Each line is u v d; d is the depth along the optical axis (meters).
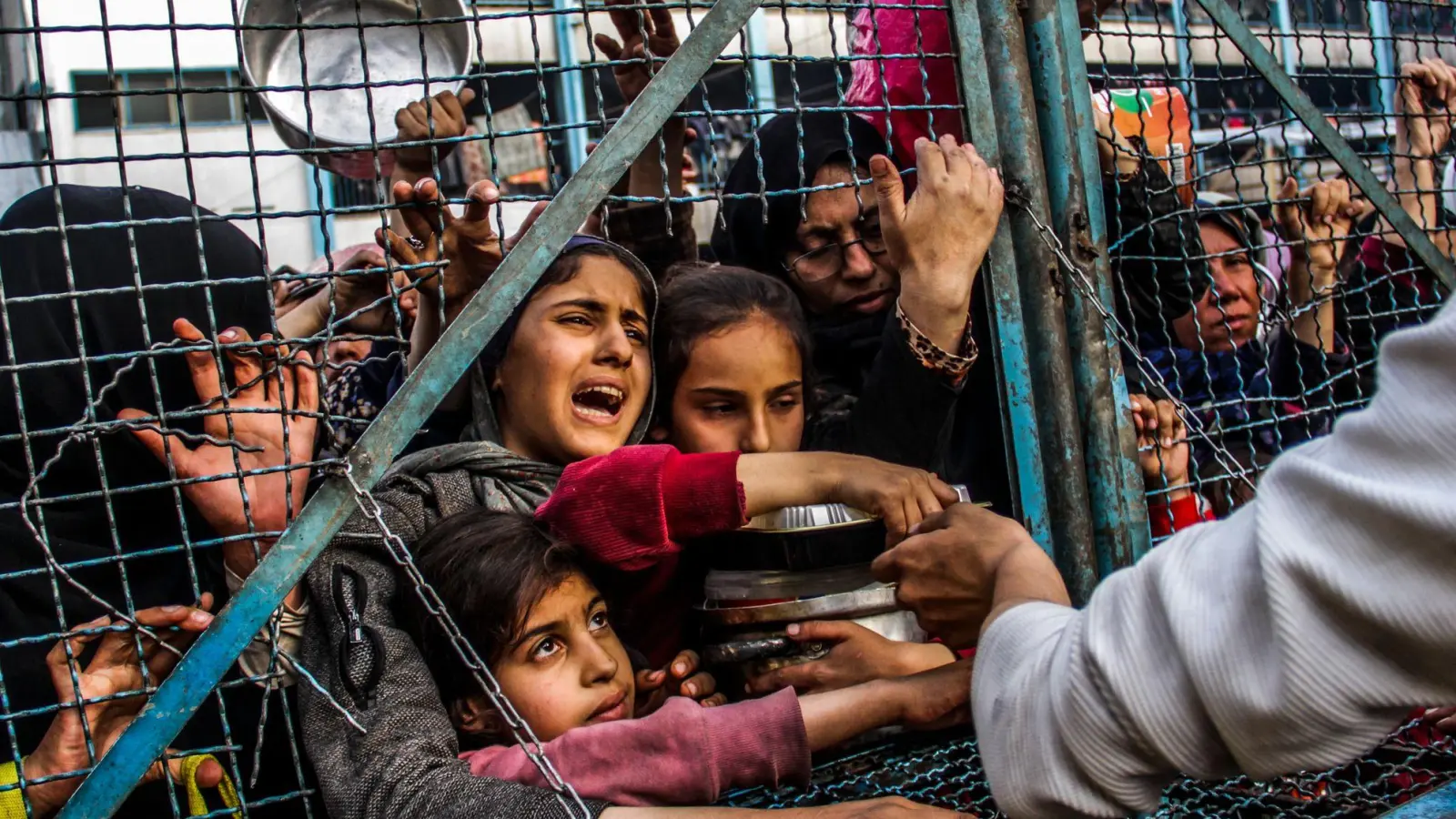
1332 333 2.19
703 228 6.02
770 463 1.42
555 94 7.16
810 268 2.06
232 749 1.06
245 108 1.05
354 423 1.35
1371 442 0.69
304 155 1.08
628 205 2.02
